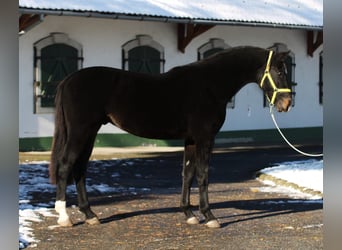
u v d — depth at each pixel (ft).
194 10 58.44
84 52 54.70
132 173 42.29
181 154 52.49
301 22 63.82
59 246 23.07
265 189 36.55
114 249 22.82
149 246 23.30
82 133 25.39
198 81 26.12
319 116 68.44
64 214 26.09
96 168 44.04
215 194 34.76
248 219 28.17
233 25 59.21
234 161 48.91
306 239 24.50
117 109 25.62
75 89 25.48
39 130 52.65
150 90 25.86
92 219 26.61
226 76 26.37
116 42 56.34
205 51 61.00
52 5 49.80
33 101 52.42
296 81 66.85
